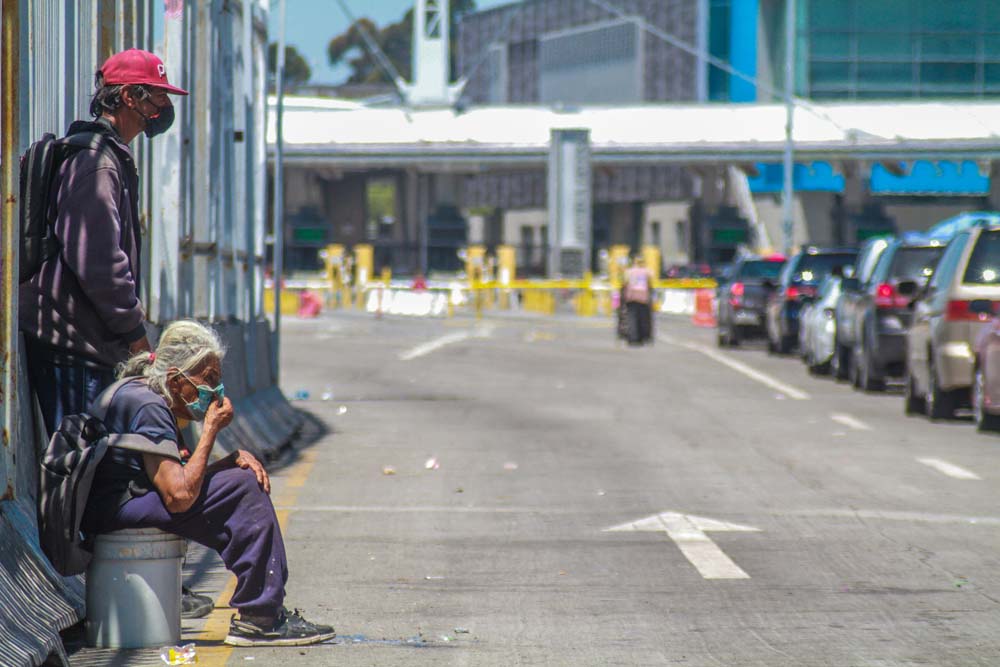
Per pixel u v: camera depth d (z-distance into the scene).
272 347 50.50
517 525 29.58
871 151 194.38
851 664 18.33
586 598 22.48
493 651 18.98
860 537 28.09
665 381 70.88
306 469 38.69
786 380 72.38
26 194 19.14
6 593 16.89
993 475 37.38
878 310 63.16
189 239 35.94
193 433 34.25
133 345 19.22
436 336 113.88
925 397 53.94
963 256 50.28
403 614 21.28
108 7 26.62
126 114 19.48
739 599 22.41
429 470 38.41
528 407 56.94
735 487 35.19
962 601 22.20
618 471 38.16
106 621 18.48
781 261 105.69
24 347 19.41
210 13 38.41
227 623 20.56
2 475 18.39
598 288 167.88
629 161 196.88
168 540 18.64
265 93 49.28
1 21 18.44
